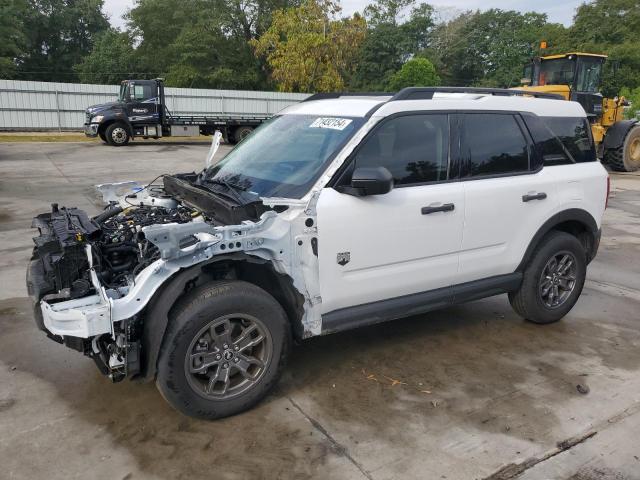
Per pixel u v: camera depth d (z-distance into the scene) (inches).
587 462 121.3
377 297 152.5
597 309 216.8
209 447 123.7
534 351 176.7
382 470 117.3
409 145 154.5
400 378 156.9
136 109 905.5
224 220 135.3
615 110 629.9
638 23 2277.3
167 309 122.0
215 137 186.2
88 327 114.8
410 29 2230.6
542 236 184.7
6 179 509.4
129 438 126.5
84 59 2154.3
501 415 138.9
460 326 196.1
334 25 1337.4
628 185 549.0
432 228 155.8
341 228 140.2
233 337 132.6
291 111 180.2
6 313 198.8
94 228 138.2
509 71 2329.0
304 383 152.9
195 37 1770.4
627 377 160.4
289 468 117.3
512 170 176.6
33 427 130.0
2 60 1646.2
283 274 135.4
